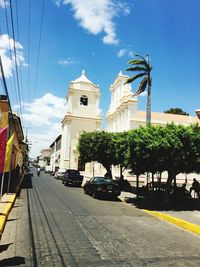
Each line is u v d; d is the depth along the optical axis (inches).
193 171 655.8
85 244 296.4
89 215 482.0
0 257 248.8
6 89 423.5
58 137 3088.1
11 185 892.6
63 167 2369.6
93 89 2559.1
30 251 267.4
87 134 1279.5
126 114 1674.5
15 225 378.9
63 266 229.6
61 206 574.6
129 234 353.7
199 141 619.2
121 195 879.7
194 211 573.6
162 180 1514.5
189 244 322.7
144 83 1067.9
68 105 2500.0
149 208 615.8
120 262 244.4
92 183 841.5
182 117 1865.2
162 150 601.9
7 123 710.5
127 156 658.8
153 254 272.4
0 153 359.3
